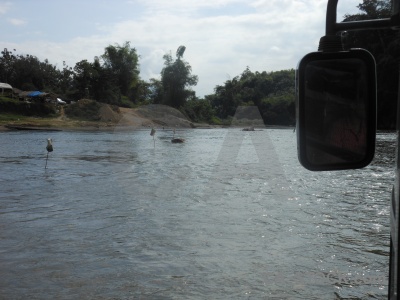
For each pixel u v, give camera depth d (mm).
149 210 11273
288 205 11688
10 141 45281
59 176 18203
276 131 66750
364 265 7121
